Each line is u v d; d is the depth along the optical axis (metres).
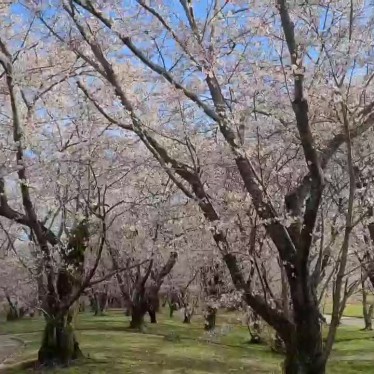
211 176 10.84
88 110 12.70
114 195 14.98
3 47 11.58
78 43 10.72
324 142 9.05
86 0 9.01
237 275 8.75
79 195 13.36
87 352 16.62
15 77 11.46
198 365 15.50
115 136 12.98
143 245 18.94
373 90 9.38
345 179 10.22
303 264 7.79
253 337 20.70
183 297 30.86
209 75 8.69
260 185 8.55
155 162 12.24
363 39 8.37
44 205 14.95
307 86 8.73
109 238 18.00
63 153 11.92
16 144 11.21
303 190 8.43
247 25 9.03
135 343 19.67
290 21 7.56
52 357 14.17
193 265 21.92
